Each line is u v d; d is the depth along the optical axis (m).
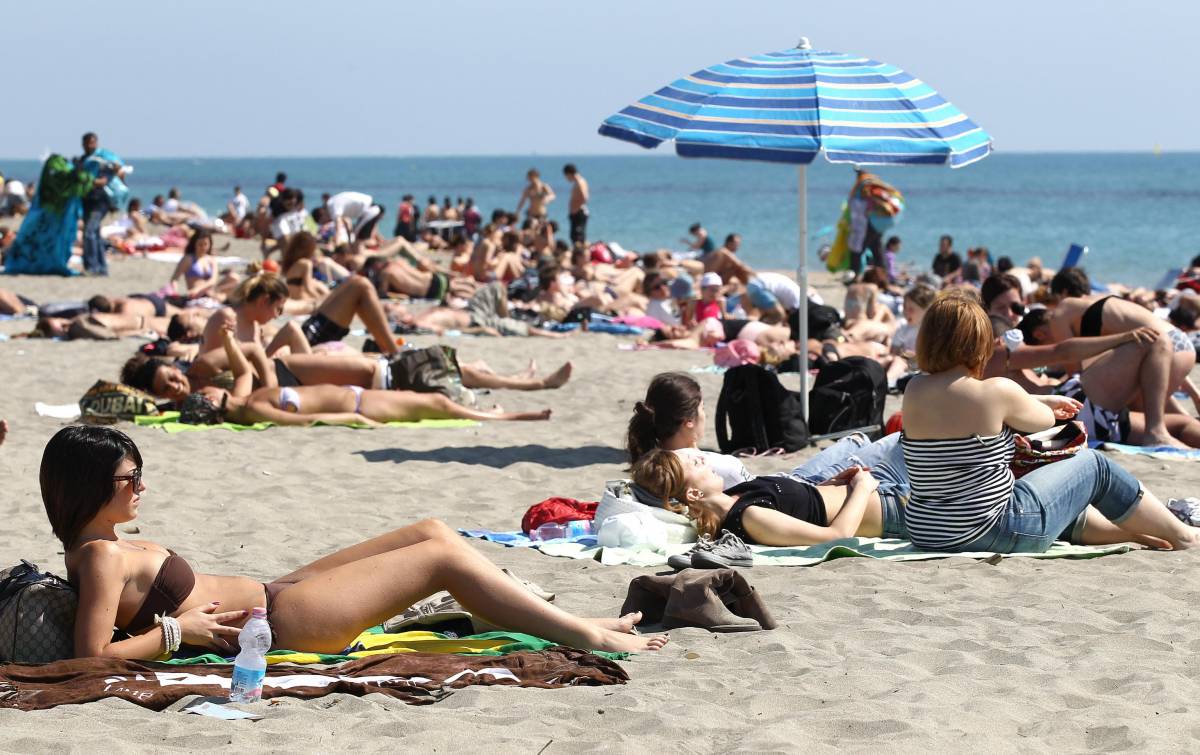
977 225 111.94
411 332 31.31
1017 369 16.73
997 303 19.05
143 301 30.45
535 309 34.47
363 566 8.59
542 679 8.23
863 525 12.27
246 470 16.11
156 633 8.13
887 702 7.90
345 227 48.00
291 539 12.82
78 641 8.01
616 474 16.31
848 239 48.50
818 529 12.01
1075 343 16.20
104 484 8.11
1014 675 8.51
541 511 13.09
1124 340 16.23
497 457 17.20
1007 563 11.42
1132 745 7.22
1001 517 11.55
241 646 7.81
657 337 30.22
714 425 19.89
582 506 13.27
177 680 7.89
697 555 10.45
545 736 7.25
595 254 50.53
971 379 11.49
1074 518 11.88
